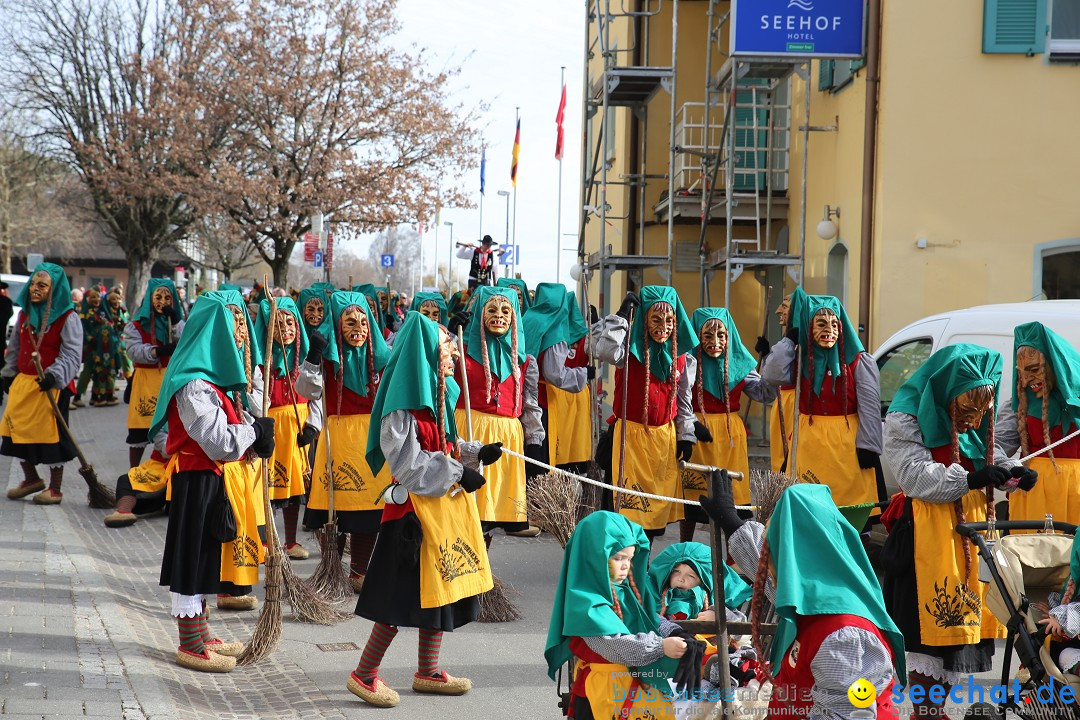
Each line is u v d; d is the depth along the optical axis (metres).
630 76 17.89
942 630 5.93
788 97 17.86
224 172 34.00
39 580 8.23
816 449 8.96
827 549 4.08
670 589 5.82
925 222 13.48
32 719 5.27
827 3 13.80
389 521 6.27
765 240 19.00
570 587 4.67
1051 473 6.70
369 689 6.42
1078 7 13.43
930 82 13.43
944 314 9.35
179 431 6.66
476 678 7.01
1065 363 6.70
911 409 6.14
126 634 7.07
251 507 6.85
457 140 35.41
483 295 9.20
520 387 9.34
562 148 29.55
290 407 10.20
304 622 8.25
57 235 58.50
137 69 40.16
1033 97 13.42
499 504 9.05
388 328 15.67
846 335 9.02
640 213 20.59
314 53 34.00
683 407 9.43
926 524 6.02
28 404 11.87
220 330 6.65
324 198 33.81
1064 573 5.59
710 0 17.58
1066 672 5.18
